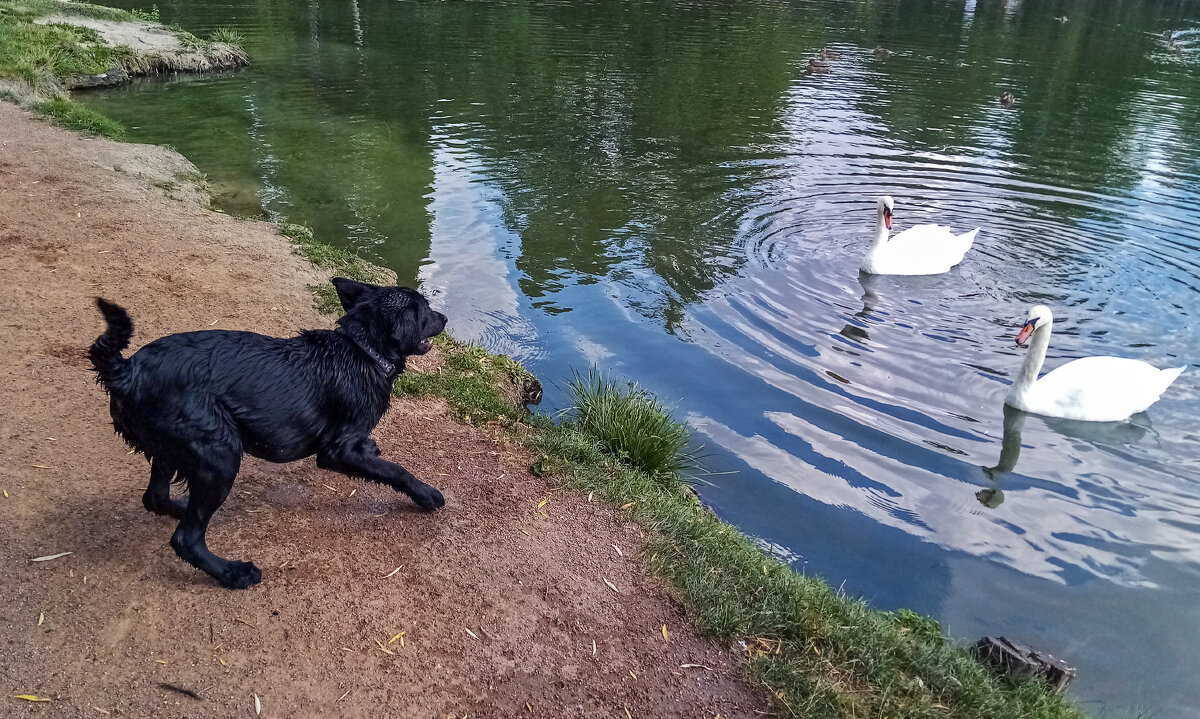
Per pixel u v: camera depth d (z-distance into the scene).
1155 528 5.64
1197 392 7.45
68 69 15.27
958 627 4.74
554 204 11.21
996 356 7.93
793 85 18.45
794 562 5.17
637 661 3.90
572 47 21.62
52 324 5.97
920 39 24.83
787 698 3.77
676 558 4.65
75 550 3.89
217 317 6.62
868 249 9.85
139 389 3.51
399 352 4.32
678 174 12.56
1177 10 34.66
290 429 3.89
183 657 3.45
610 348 7.71
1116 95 18.47
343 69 18.44
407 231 10.02
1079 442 6.68
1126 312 8.85
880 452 6.36
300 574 4.00
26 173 9.41
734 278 9.29
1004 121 16.09
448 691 3.56
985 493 5.94
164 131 13.16
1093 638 4.69
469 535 4.53
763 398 7.01
